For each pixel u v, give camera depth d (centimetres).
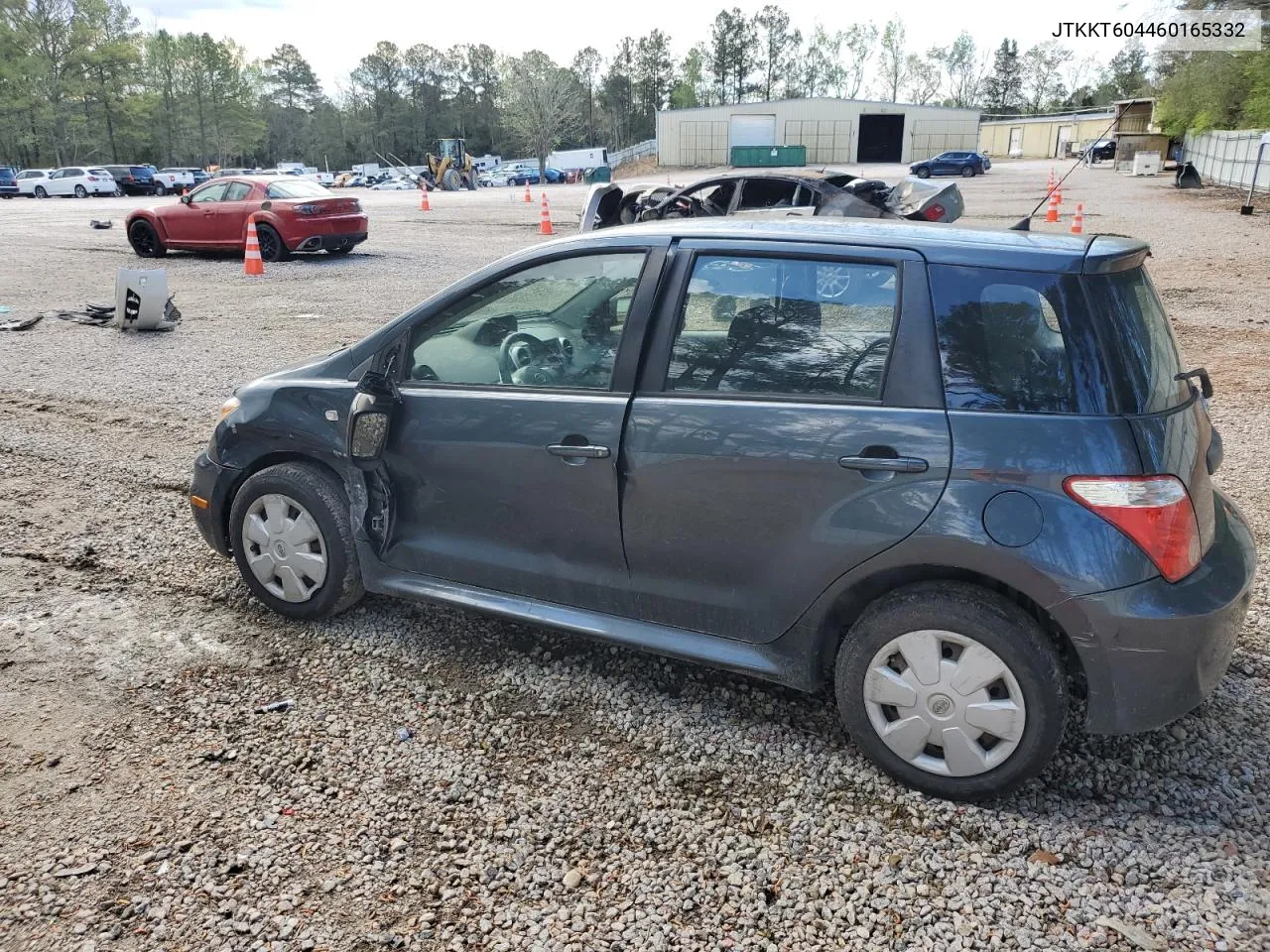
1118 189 3297
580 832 277
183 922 242
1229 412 712
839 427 283
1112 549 257
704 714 336
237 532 400
